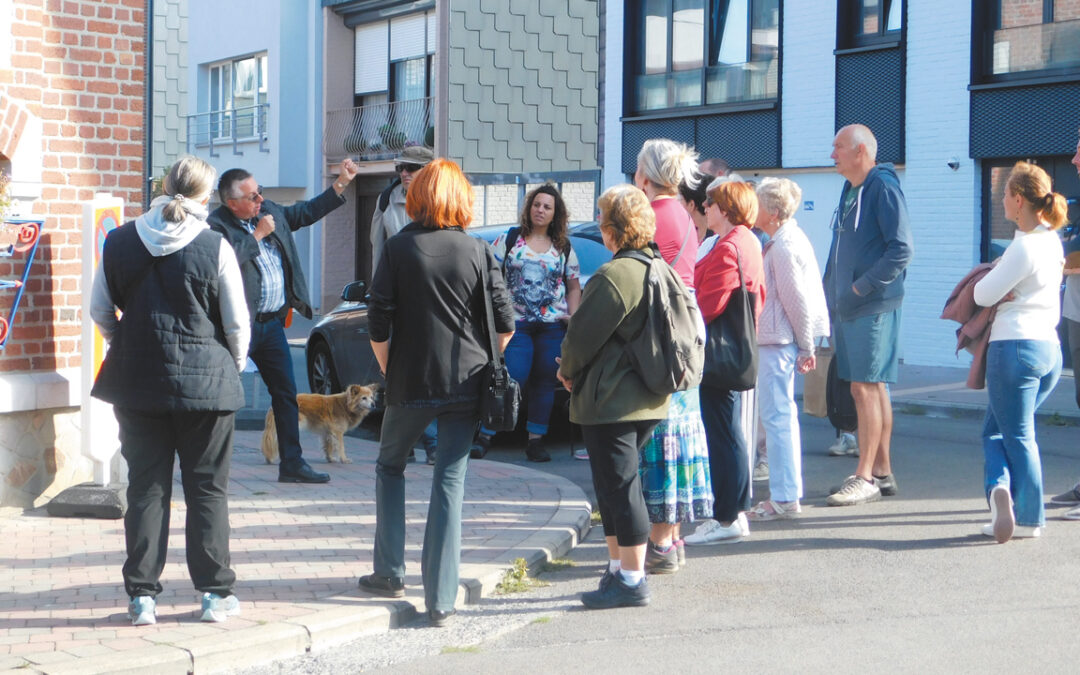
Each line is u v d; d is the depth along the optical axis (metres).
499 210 19.53
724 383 6.50
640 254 5.54
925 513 7.49
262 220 8.03
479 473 8.77
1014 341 6.63
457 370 5.38
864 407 7.81
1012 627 5.23
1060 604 5.54
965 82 16.19
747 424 7.23
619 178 21.66
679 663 4.89
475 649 5.14
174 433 5.25
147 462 5.21
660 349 5.47
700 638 5.22
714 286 6.43
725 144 19.75
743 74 19.64
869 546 6.73
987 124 15.98
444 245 5.39
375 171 28.53
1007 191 6.68
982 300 6.64
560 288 9.62
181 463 5.24
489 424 5.41
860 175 7.75
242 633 5.06
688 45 20.50
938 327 16.64
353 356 11.82
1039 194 6.55
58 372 7.54
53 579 5.91
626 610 5.69
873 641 5.09
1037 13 15.55
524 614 5.68
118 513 7.19
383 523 5.67
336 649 5.20
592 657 5.01
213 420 5.16
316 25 29.64
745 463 6.79
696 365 5.57
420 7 27.47
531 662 4.96
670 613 5.61
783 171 19.02
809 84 18.36
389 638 5.36
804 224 18.73
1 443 7.29
